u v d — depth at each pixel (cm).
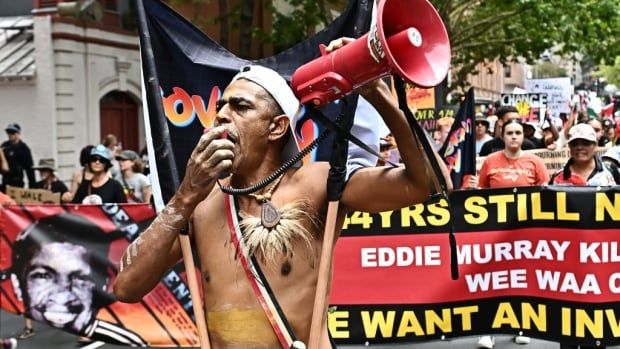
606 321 482
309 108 222
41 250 590
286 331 216
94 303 584
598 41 1697
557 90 1761
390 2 204
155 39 300
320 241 227
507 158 689
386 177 225
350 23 297
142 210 580
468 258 503
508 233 499
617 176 682
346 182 231
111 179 739
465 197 502
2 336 698
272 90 223
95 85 1622
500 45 2062
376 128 276
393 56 205
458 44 1975
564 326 490
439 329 509
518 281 500
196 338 574
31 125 1536
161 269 219
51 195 855
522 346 638
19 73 1519
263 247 220
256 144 223
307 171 232
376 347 595
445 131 1037
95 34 1612
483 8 1922
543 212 491
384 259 509
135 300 225
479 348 631
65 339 689
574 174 618
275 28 1429
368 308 511
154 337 578
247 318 219
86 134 1606
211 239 229
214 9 1617
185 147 303
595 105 2334
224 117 221
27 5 1723
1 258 598
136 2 287
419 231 507
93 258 586
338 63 209
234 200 228
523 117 1559
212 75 305
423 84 202
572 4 1543
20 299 596
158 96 277
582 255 483
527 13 1655
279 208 224
